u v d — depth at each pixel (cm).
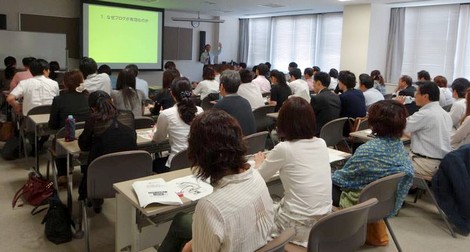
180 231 165
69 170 293
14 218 311
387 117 235
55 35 840
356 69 865
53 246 272
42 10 870
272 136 512
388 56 866
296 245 186
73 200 336
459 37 760
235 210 117
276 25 1123
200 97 563
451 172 306
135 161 250
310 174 187
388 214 238
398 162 234
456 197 310
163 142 313
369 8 825
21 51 800
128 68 384
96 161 238
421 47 820
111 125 262
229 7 972
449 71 780
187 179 212
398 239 302
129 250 210
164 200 183
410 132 337
